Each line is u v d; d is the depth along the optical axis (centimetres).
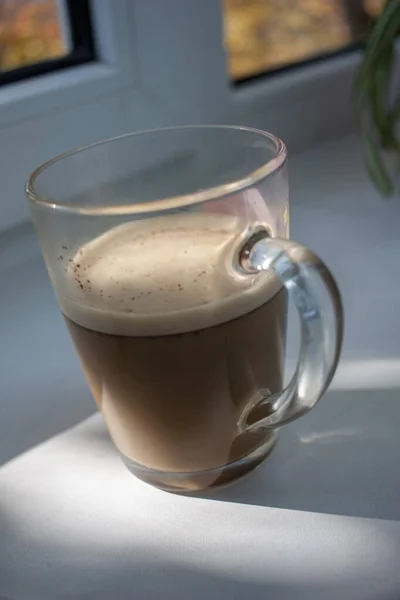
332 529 32
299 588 30
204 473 34
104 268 32
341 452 36
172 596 30
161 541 33
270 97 65
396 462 35
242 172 36
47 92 51
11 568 32
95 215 31
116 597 31
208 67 59
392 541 31
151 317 31
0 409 40
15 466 37
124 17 54
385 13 52
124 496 35
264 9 64
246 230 32
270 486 34
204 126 37
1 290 51
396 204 56
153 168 38
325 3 69
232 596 30
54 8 54
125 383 33
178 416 33
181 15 57
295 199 59
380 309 45
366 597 30
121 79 55
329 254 51
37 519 34
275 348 34
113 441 36
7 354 45
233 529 33
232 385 33
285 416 33
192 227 33
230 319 32
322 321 31
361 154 67
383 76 55
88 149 36
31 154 52
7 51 52
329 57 71
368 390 39
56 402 41
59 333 46
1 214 52
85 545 33
